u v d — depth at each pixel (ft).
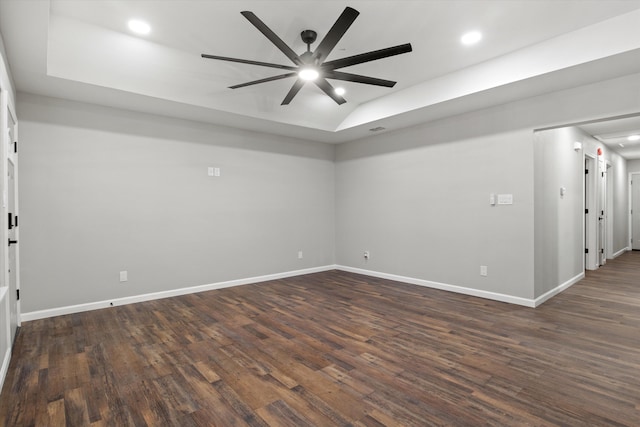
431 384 7.35
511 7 8.79
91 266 12.87
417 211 16.62
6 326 8.11
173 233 14.87
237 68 12.64
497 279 13.66
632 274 18.76
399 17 9.30
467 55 11.50
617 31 9.09
